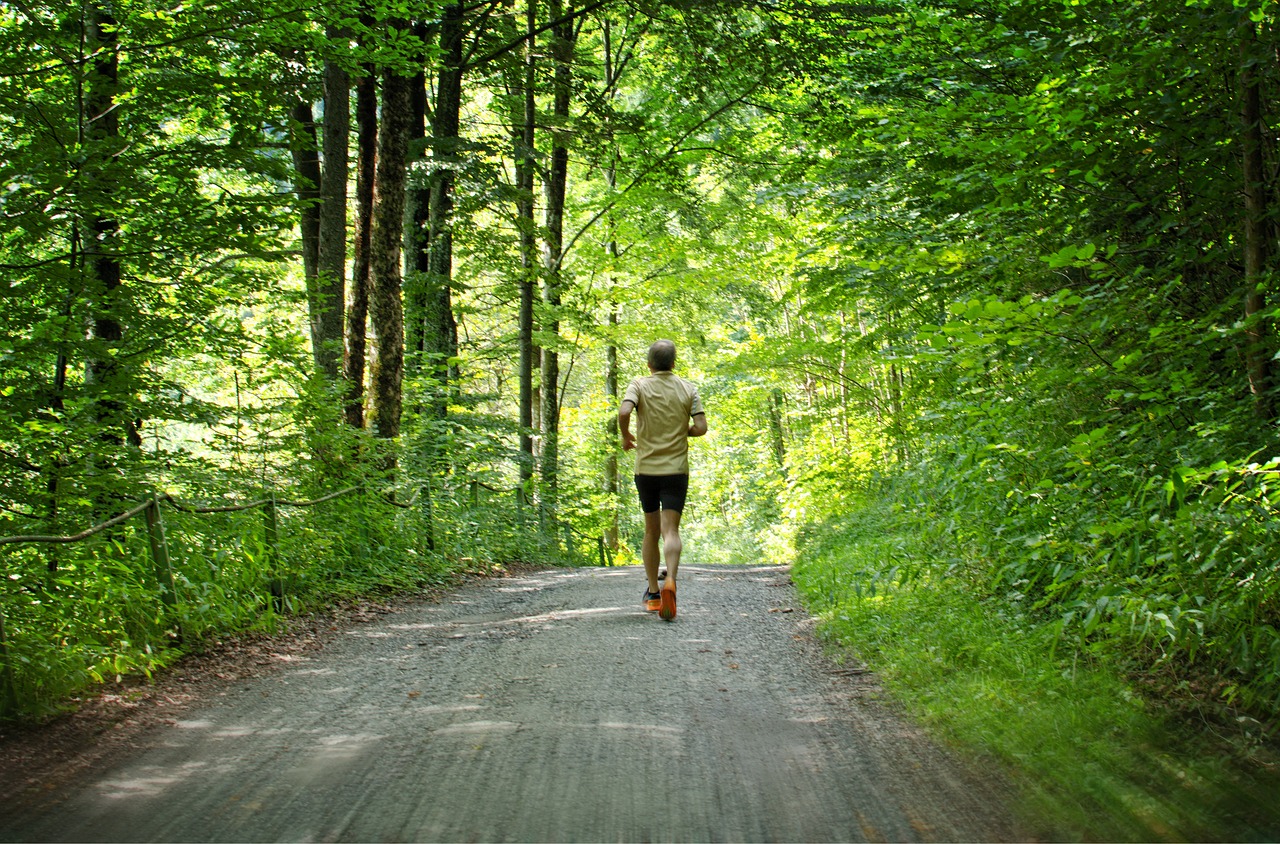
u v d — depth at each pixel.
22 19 6.50
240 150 6.94
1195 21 4.98
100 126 7.04
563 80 16.47
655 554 7.13
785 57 14.86
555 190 19.77
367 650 6.08
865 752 3.83
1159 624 4.14
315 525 8.58
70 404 6.68
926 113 7.57
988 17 8.02
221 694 4.92
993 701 4.21
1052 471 5.96
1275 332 5.02
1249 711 3.94
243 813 3.24
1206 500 4.26
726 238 22.98
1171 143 5.59
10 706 4.34
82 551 5.65
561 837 3.02
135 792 3.46
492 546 12.77
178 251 6.85
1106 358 5.43
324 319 11.91
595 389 34.12
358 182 12.33
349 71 8.27
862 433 18.23
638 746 3.92
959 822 3.10
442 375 16.17
